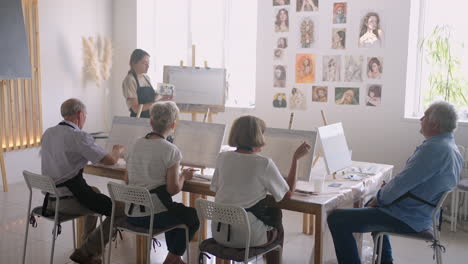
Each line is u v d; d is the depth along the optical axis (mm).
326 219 3055
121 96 7473
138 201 3002
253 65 6750
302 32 5898
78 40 6895
